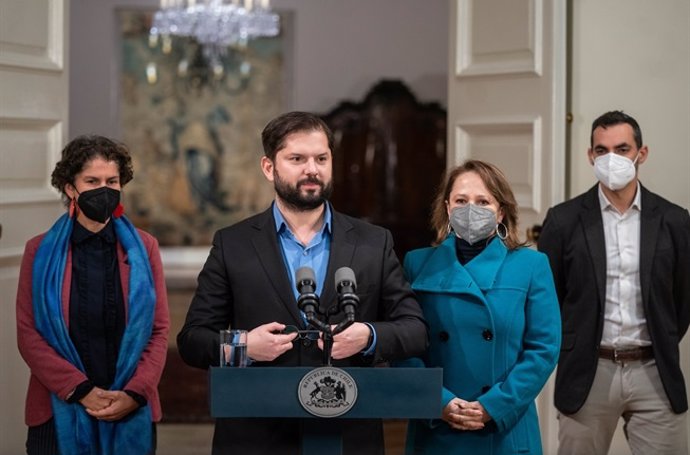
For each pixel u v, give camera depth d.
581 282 5.80
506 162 7.39
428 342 4.50
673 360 5.68
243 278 4.25
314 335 3.99
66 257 4.67
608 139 5.78
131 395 4.61
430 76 16.92
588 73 7.33
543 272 4.58
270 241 4.30
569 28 7.36
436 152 15.12
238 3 14.97
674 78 7.18
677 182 7.20
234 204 17.11
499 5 7.38
